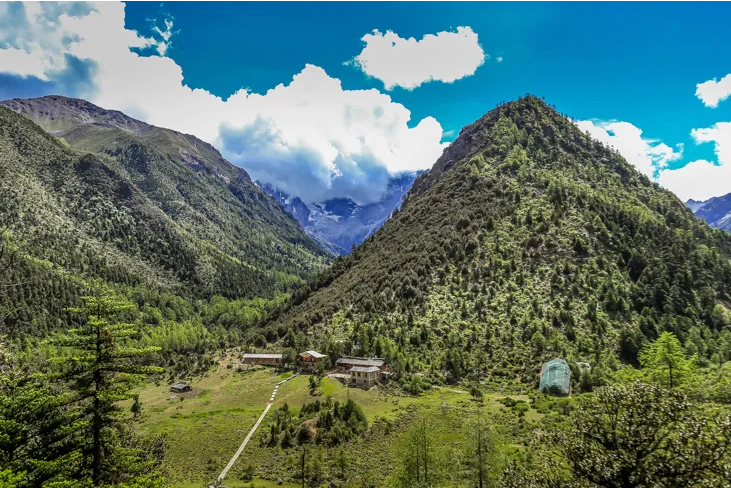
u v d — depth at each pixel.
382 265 195.62
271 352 159.50
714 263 146.62
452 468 57.78
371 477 66.19
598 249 153.25
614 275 142.00
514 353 119.31
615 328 122.38
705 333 114.81
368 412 95.81
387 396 107.38
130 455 34.41
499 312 136.75
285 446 82.31
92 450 31.88
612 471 20.27
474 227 180.88
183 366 164.00
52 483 26.69
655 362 45.31
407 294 159.75
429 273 167.25
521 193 196.50
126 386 33.78
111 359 33.44
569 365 106.44
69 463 29.81
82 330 32.34
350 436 82.50
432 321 141.25
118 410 33.34
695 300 129.12
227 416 102.00
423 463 58.19
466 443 55.91
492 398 99.06
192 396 125.31
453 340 129.88
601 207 176.38
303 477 67.19
